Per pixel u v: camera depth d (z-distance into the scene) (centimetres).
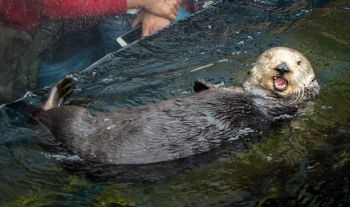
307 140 668
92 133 619
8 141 681
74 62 933
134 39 1000
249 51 909
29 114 751
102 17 969
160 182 603
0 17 875
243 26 990
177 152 610
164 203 577
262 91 723
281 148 650
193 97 648
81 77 844
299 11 1040
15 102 785
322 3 1074
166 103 634
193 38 952
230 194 585
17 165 638
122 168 598
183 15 1127
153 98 793
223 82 825
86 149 610
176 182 603
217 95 661
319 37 945
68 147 621
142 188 598
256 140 659
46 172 623
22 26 894
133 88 818
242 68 860
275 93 726
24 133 693
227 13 1039
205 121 632
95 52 960
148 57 898
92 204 583
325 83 805
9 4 870
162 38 952
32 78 889
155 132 609
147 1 1015
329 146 658
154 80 837
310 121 705
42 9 900
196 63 880
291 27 982
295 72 726
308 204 570
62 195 595
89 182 610
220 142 637
